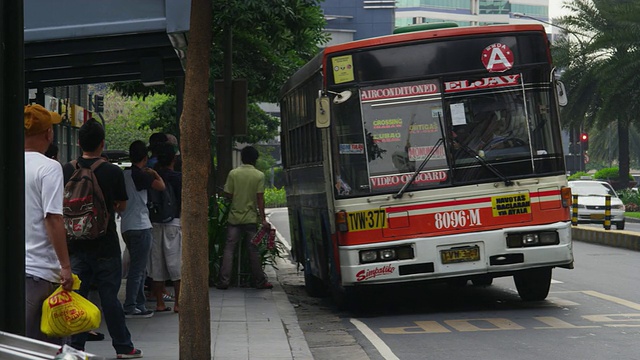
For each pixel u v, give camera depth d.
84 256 10.59
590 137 123.19
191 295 10.29
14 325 7.34
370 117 15.88
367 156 15.83
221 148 21.14
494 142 15.91
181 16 13.47
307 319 16.45
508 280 21.97
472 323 14.98
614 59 56.19
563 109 62.50
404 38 15.98
